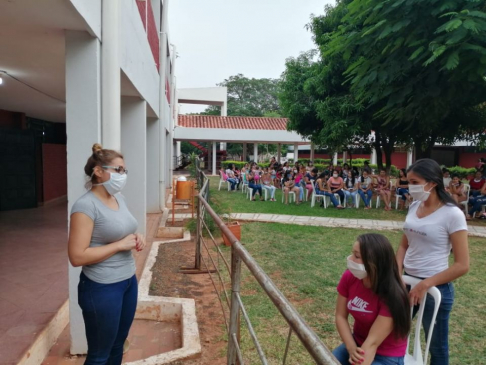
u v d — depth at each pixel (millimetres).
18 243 5863
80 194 3049
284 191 12922
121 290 2229
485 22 5934
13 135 8867
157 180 9836
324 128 13273
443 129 11992
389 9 6707
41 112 9281
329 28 13555
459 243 2361
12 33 3115
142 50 6125
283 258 6078
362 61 8500
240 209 11180
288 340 1562
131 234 2291
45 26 2898
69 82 3014
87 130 3041
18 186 9109
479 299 4520
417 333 2383
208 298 4367
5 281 4156
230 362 2432
